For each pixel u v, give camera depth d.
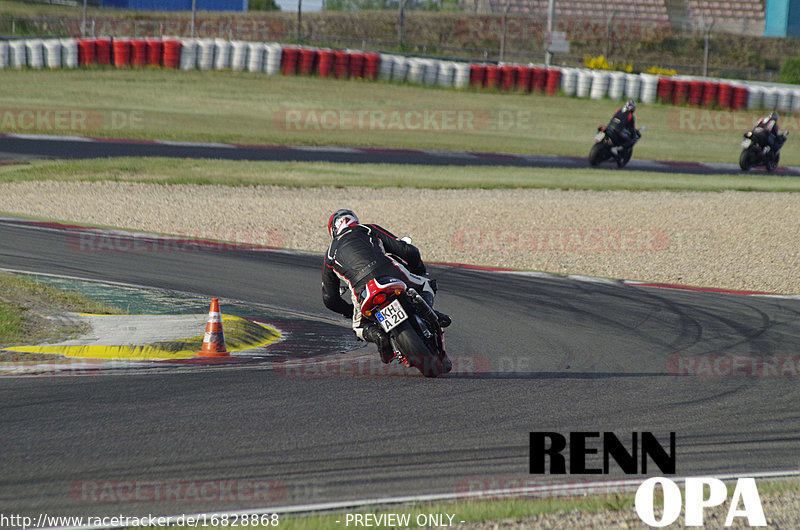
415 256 25.05
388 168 79.94
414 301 24.33
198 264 42.75
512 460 17.84
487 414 21.00
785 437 19.92
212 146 86.62
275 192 65.50
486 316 34.25
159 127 94.88
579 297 38.69
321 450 18.08
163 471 16.66
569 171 84.56
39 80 120.19
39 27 167.50
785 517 15.04
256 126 100.88
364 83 138.12
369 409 21.12
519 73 141.12
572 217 60.06
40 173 67.44
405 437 19.09
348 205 61.69
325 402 21.61
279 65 137.38
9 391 21.64
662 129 122.50
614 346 29.56
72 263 40.62
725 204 66.88
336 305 26.30
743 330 32.53
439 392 22.94
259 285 39.06
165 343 27.67
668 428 20.34
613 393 23.31
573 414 21.25
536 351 28.66
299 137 95.75
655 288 41.44
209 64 136.38
